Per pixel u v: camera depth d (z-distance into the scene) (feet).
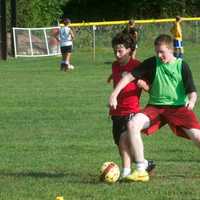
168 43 60.80
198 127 60.75
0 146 84.33
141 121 59.93
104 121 103.60
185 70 60.80
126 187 58.85
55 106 120.67
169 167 69.31
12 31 250.78
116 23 271.28
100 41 277.44
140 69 60.75
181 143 85.15
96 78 171.12
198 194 56.29
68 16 371.76
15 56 249.34
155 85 61.05
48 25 306.14
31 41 251.80
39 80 168.04
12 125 101.14
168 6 368.68
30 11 294.25
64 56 197.26
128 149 61.93
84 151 80.23
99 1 375.45
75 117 107.86
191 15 371.76
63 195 56.44
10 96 135.85
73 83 159.63
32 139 89.30
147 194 56.29
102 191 57.52
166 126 96.68
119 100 62.03
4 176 65.31
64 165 71.51
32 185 60.54
